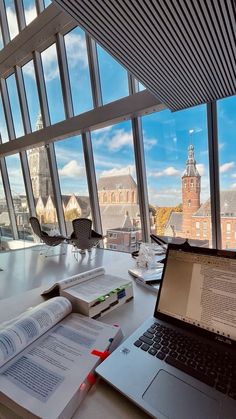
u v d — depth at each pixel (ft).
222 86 10.18
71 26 16.31
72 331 2.63
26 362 2.14
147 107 13.46
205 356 2.26
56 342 2.42
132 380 2.00
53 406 1.73
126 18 6.52
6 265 15.60
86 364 2.14
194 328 2.64
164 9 6.24
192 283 2.88
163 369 2.11
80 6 6.23
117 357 2.26
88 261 15.43
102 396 1.96
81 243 16.48
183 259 3.06
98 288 3.46
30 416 1.69
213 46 7.57
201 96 11.15
